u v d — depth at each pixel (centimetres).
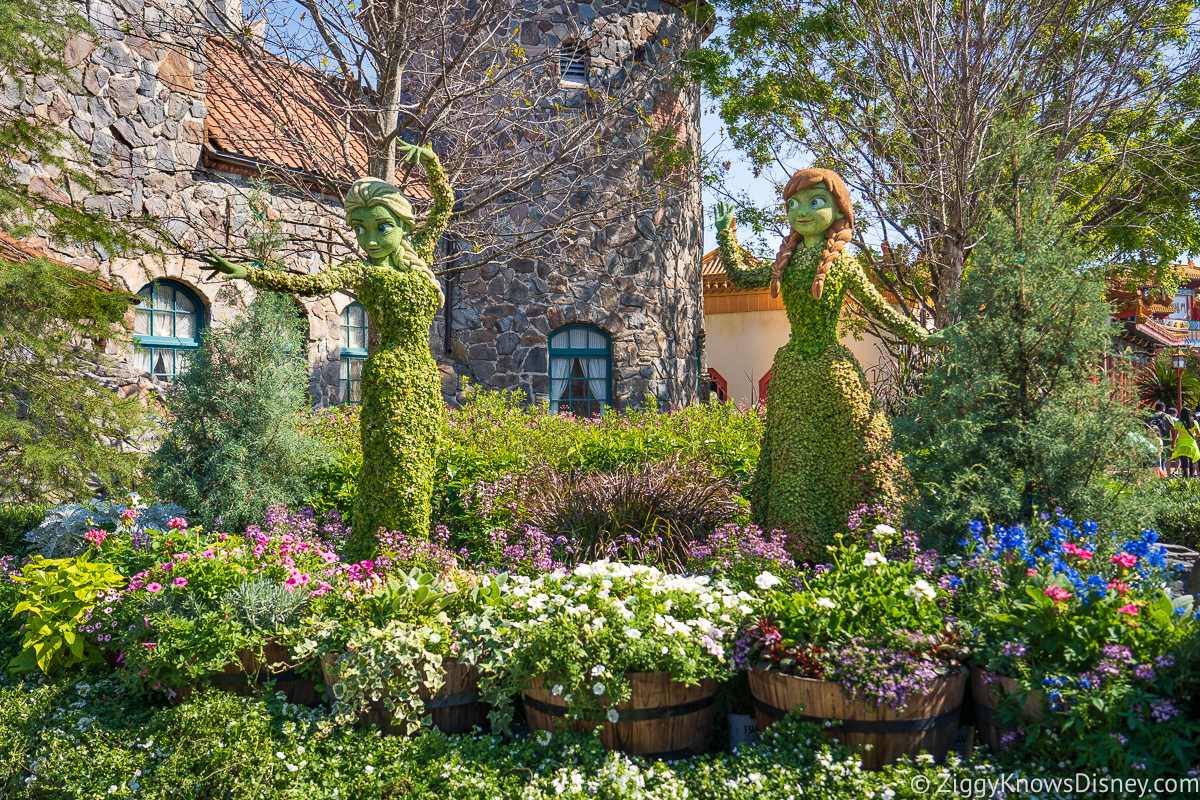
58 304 749
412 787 346
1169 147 1216
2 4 755
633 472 691
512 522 653
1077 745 316
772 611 397
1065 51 1188
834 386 575
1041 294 486
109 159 1052
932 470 503
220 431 705
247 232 1178
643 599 403
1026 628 345
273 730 387
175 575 458
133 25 1065
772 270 615
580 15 1460
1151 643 331
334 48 1022
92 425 774
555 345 1480
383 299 585
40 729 406
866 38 1237
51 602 461
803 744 353
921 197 1166
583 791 335
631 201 1394
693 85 1612
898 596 377
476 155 1270
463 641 394
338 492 764
